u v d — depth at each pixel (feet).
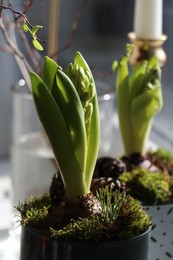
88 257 1.42
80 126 1.42
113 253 1.43
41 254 1.46
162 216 1.74
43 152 2.42
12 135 2.57
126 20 3.25
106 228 1.44
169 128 2.98
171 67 2.87
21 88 2.50
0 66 3.11
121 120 1.91
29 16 3.06
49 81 1.48
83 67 1.51
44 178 2.42
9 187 2.80
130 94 1.88
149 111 1.87
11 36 2.61
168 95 2.93
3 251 2.23
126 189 1.64
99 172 1.74
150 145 2.94
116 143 2.66
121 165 1.77
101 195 1.53
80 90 1.45
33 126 2.48
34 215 1.52
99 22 3.25
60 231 1.44
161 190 1.74
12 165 2.51
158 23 2.01
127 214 1.52
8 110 3.16
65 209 1.49
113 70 1.93
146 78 1.86
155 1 1.99
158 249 1.76
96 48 3.29
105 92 2.40
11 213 2.39
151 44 2.00
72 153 1.44
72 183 1.48
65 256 1.42
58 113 1.40
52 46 2.34
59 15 3.19
